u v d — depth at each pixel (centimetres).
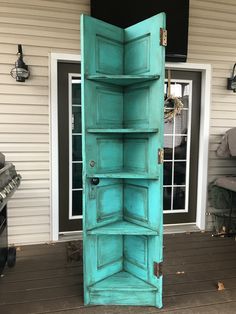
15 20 324
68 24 337
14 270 284
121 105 248
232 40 384
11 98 330
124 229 229
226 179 364
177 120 388
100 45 222
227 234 376
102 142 232
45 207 348
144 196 233
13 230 341
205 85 380
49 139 343
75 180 365
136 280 240
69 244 333
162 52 210
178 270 285
